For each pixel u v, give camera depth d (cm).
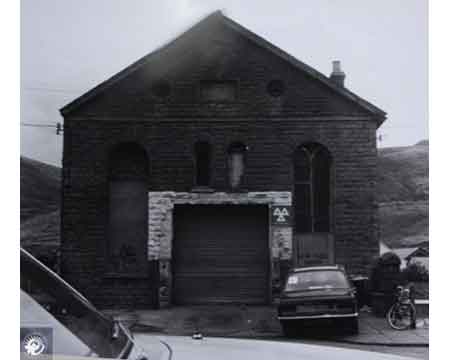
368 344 1417
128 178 2173
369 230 2108
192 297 2166
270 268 2120
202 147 2172
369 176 2120
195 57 2164
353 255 2108
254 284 2161
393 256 1847
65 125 2153
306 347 301
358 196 2120
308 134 2136
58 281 252
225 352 268
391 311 1655
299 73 2148
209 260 2172
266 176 2131
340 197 2120
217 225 2184
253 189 2130
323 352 290
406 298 1652
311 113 2136
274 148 2136
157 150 2142
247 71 2153
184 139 2145
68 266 2120
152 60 2148
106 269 2141
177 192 2131
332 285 1525
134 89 2159
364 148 2125
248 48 2161
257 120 2139
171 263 2128
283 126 2141
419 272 2441
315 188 2161
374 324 1705
